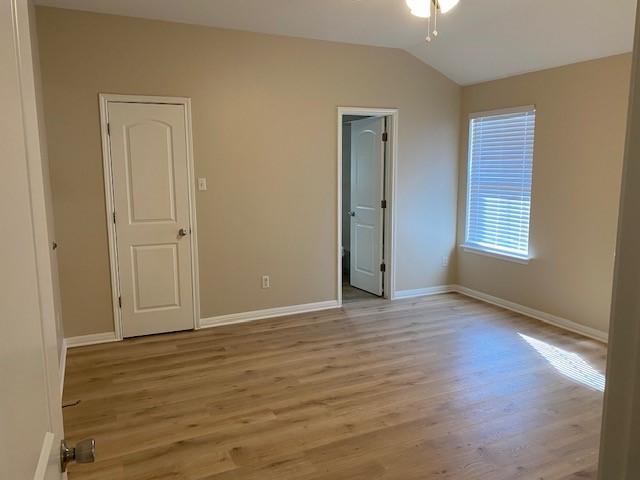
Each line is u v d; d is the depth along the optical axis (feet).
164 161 14.05
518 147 16.29
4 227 2.05
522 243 16.43
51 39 12.57
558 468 8.00
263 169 15.38
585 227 14.16
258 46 14.85
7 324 1.99
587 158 13.97
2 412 1.81
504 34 14.03
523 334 14.34
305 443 8.77
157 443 8.80
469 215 18.63
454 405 10.09
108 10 12.81
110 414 9.84
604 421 1.66
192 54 14.06
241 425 9.39
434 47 16.16
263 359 12.60
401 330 14.76
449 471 7.94
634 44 1.51
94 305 13.74
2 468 1.75
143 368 12.08
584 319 14.38
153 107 13.74
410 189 17.97
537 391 10.69
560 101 14.64
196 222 14.64
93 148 13.26
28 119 2.76
